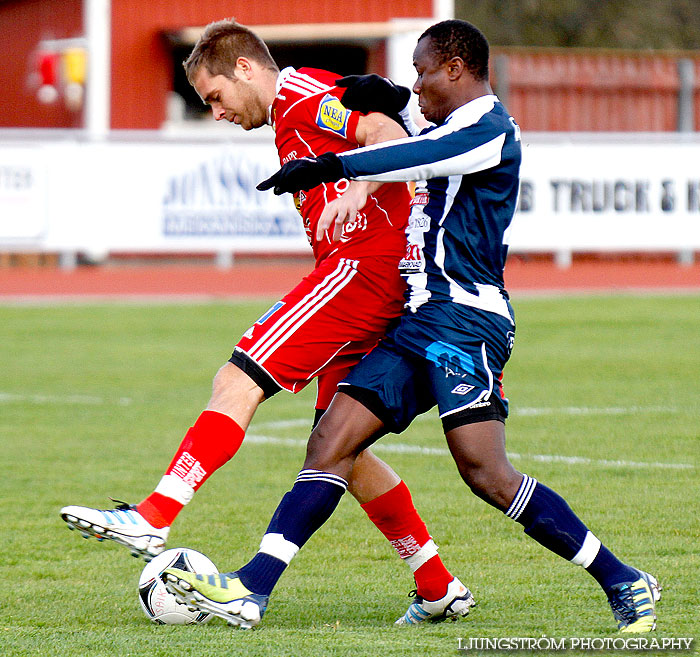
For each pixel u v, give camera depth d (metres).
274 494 22.33
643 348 42.16
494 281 14.20
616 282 65.75
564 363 38.72
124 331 47.25
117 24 80.94
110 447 26.70
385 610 15.35
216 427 14.42
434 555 14.82
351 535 19.45
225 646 12.89
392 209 15.28
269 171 64.31
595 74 84.88
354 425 14.07
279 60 92.19
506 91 83.31
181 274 67.94
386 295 15.09
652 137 66.12
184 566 14.35
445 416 13.83
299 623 14.62
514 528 19.56
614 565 13.91
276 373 14.76
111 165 62.88
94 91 80.56
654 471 23.55
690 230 66.94
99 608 15.37
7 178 61.59
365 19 85.19
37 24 85.56
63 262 69.56
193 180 63.53
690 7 136.50
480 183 13.82
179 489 14.26
